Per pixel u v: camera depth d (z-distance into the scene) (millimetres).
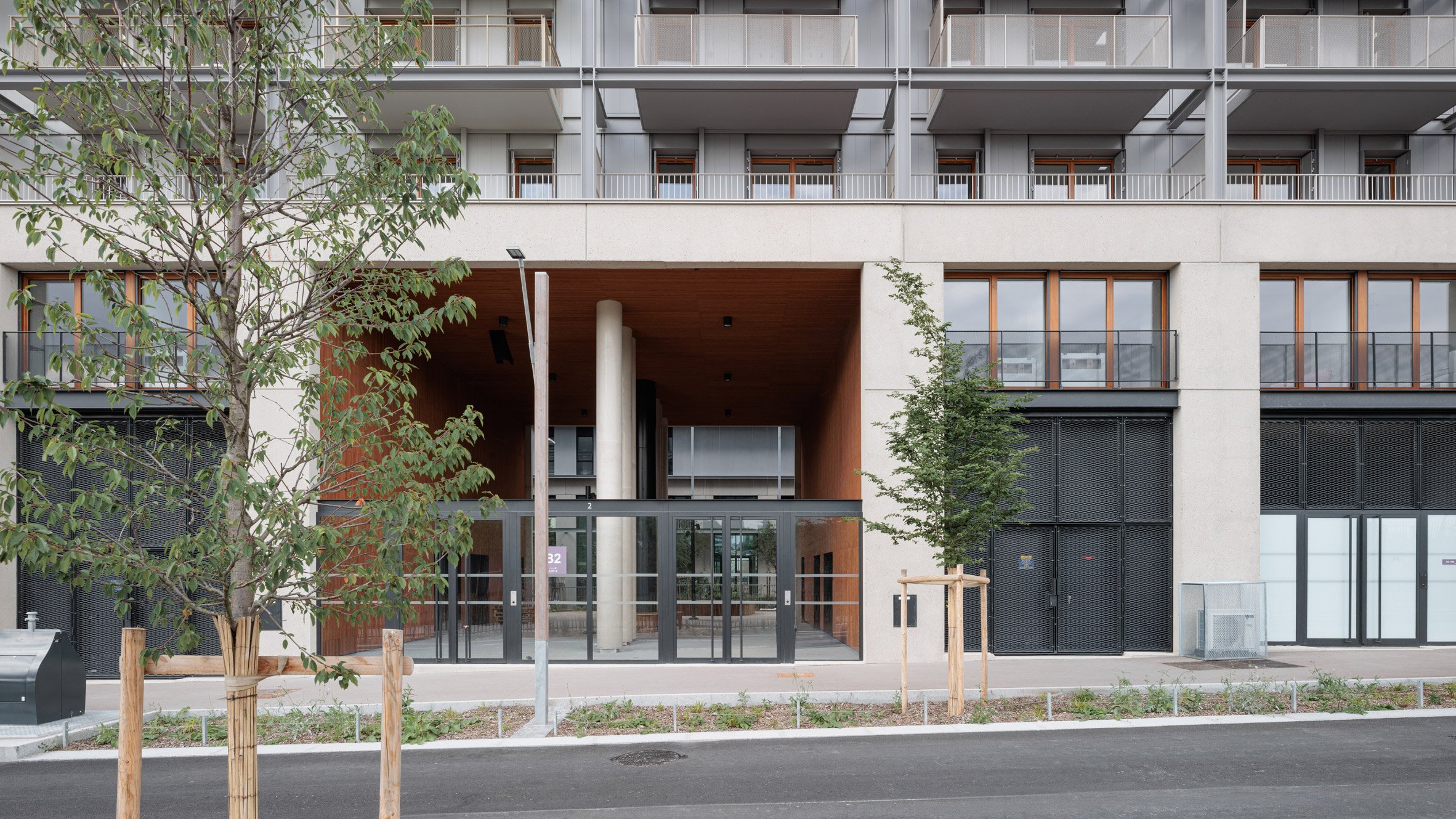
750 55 20031
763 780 8727
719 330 22141
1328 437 17156
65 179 5199
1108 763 9219
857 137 20594
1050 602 16641
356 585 5227
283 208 6512
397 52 5867
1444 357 17062
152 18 5184
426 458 5289
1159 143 20297
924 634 16156
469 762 9555
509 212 16516
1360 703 11602
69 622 16297
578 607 16688
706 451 39656
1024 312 17125
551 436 38656
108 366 4836
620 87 18125
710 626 16531
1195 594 16203
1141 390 16547
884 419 16422
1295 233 16562
